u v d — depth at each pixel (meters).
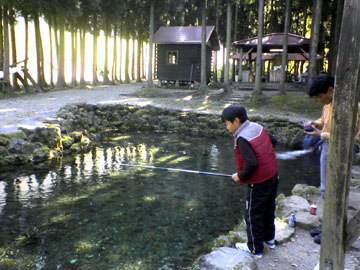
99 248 4.00
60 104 14.44
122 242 4.18
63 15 19.75
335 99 1.93
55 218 4.91
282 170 8.09
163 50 24.80
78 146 9.98
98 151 9.79
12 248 3.97
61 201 5.64
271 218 3.13
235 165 8.52
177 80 24.80
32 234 4.37
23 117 10.67
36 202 5.56
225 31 31.56
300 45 20.53
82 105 13.91
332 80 2.88
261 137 2.84
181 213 5.22
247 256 2.94
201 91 19.17
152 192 6.23
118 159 8.84
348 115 1.89
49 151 8.65
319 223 3.70
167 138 12.33
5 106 13.38
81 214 5.09
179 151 10.09
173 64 24.69
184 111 14.59
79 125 12.00
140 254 3.86
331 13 19.69
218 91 20.25
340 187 1.99
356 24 1.79
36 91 20.44
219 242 3.57
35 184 6.53
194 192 6.30
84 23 24.25
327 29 27.38
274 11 29.92
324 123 3.11
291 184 6.93
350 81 1.85
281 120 12.52
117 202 5.66
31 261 3.66
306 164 8.70
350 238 2.02
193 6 30.17
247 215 3.01
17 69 19.45
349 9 1.81
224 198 5.99
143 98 18.08
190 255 3.85
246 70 27.62
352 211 4.01
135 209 5.35
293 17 32.81
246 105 15.73
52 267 3.54
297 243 3.35
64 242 4.15
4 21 17.59
